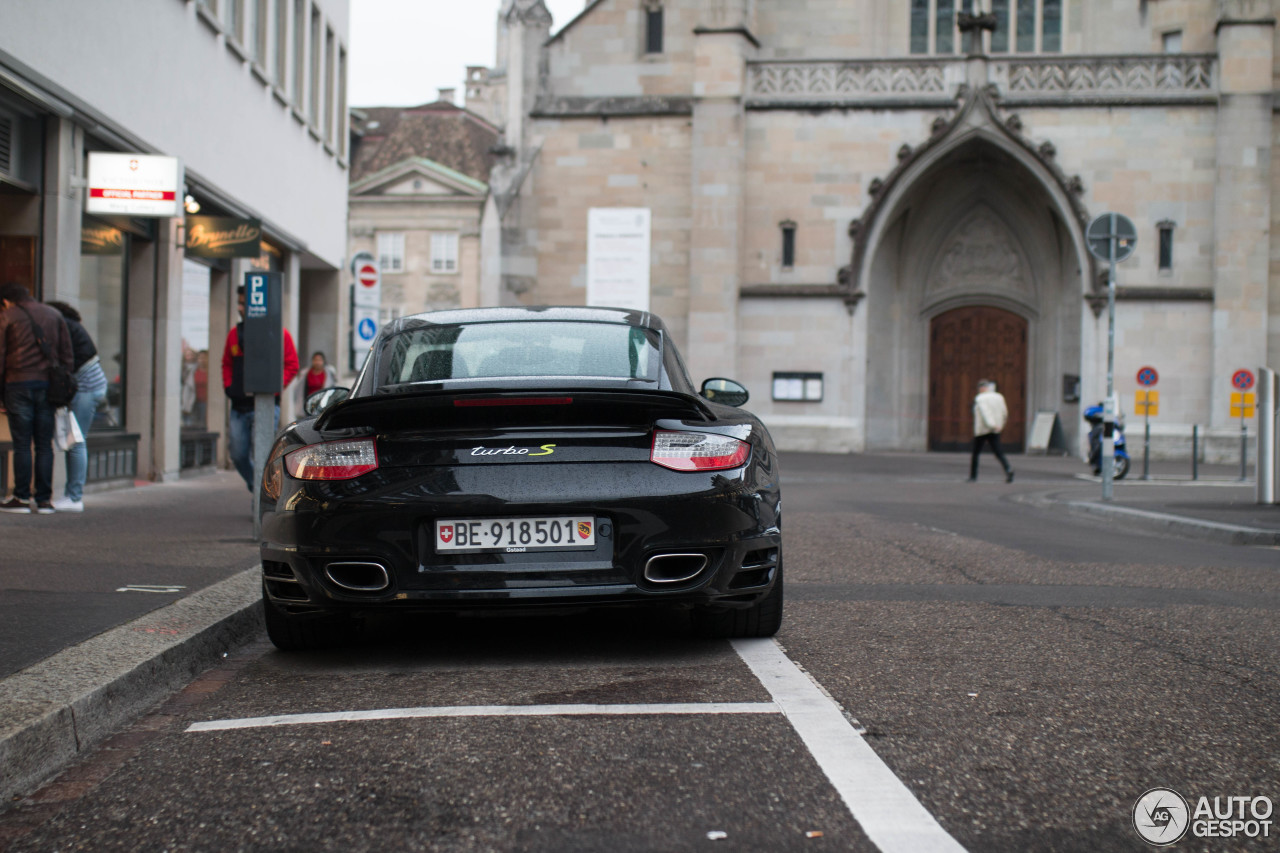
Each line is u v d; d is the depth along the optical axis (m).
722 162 29.91
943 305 32.78
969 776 3.47
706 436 4.91
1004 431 32.66
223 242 14.78
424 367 5.36
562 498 4.68
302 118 20.16
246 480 10.91
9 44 10.07
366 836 3.01
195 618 5.44
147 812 3.24
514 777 3.46
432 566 4.71
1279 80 29.59
